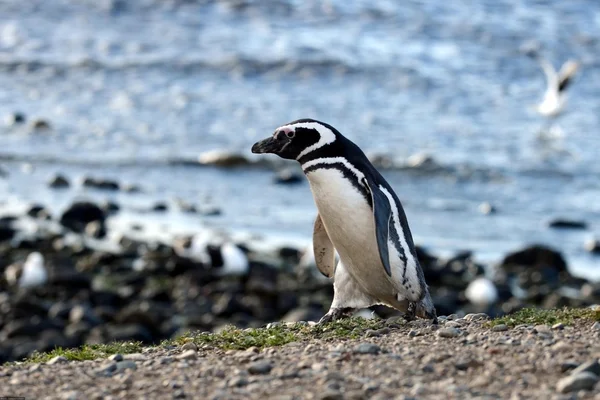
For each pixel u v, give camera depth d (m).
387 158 56.81
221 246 39.72
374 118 64.81
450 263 40.88
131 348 18.11
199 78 72.81
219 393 13.97
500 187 53.41
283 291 36.44
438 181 54.16
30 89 70.56
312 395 13.66
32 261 36.53
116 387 14.62
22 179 53.31
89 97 69.19
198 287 37.28
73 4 87.25
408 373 14.58
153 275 38.47
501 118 65.69
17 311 33.44
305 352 16.23
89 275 36.91
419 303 19.16
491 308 36.00
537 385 13.88
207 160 56.75
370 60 76.19
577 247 44.56
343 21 85.69
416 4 89.31
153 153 58.53
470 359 14.96
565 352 15.21
